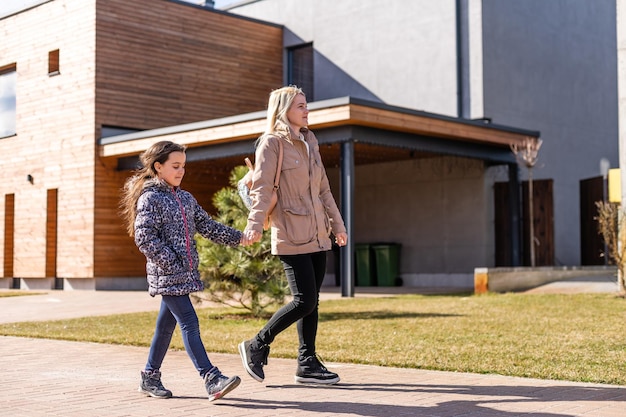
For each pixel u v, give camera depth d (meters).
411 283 19.53
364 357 6.46
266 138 5.11
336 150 17.83
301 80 22.38
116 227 19.28
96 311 12.21
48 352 7.20
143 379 4.91
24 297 16.06
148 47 19.91
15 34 21.12
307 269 5.05
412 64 19.53
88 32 19.16
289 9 22.45
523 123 19.23
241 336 8.36
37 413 4.35
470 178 18.67
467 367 5.88
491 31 18.62
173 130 17.30
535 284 14.93
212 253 10.07
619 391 4.95
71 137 19.52
